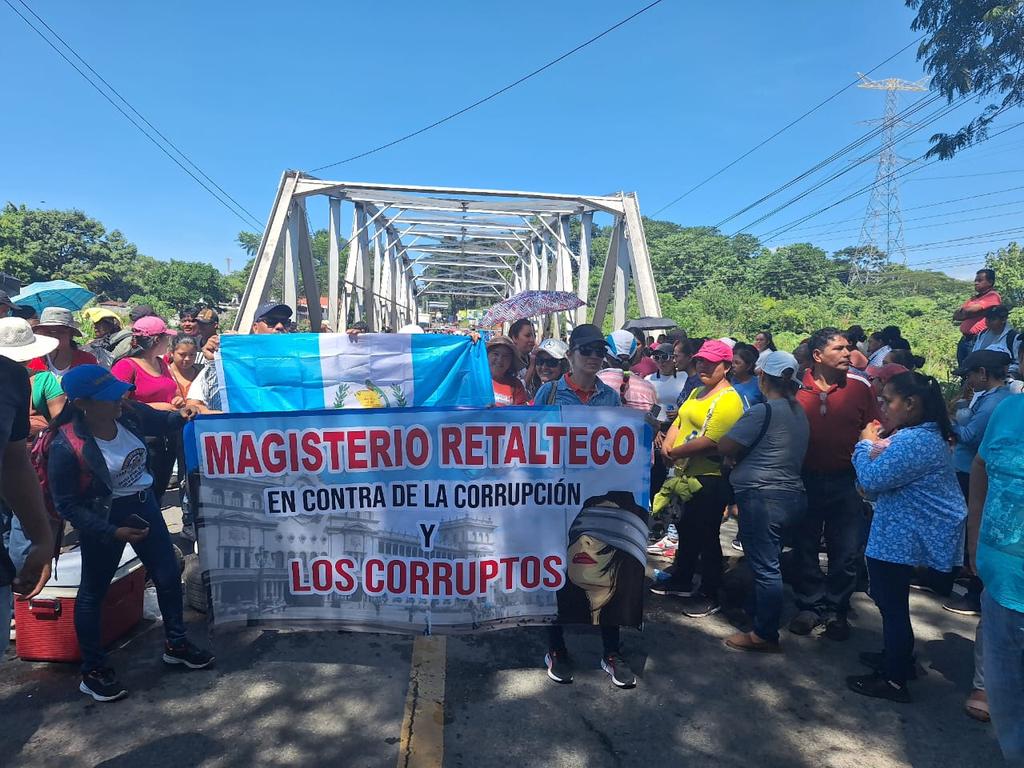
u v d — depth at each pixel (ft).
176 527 18.22
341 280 46.16
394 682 10.98
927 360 72.69
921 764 9.32
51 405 13.89
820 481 12.98
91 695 10.21
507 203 46.57
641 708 10.51
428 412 11.11
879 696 11.02
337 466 11.14
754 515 12.04
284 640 12.34
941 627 13.82
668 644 12.77
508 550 11.31
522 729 9.82
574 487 11.31
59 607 11.07
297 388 14.34
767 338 26.12
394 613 11.39
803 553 13.61
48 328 15.55
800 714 10.50
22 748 9.07
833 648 12.78
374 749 9.23
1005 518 7.32
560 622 11.23
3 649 6.73
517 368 15.99
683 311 112.27
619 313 42.68
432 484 11.22
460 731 9.72
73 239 190.60
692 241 193.06
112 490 10.03
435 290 123.34
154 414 12.40
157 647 11.96
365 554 11.31
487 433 11.14
